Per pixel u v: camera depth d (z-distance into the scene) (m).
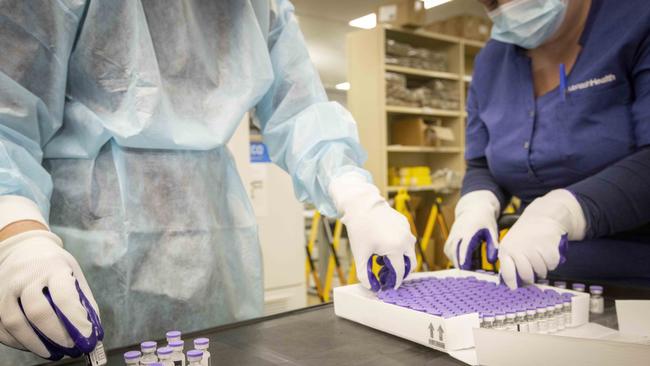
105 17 0.68
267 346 0.58
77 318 0.46
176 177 0.74
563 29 1.00
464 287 0.78
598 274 0.96
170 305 0.73
